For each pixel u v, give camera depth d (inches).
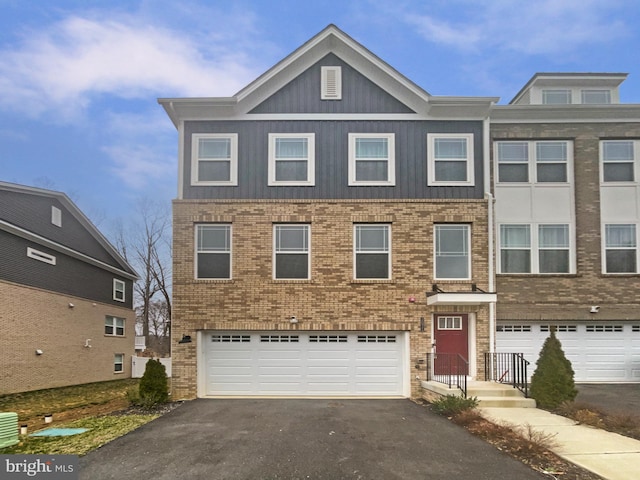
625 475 244.2
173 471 262.4
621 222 593.9
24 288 658.2
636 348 586.9
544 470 256.1
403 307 529.3
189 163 548.1
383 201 540.4
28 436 344.2
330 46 560.4
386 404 470.0
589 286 585.9
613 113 599.8
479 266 535.5
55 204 748.0
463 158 552.1
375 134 552.7
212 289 529.7
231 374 530.0
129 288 1033.5
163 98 537.6
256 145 551.5
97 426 375.2
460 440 320.5
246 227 538.0
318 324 526.3
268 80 549.6
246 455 289.0
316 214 539.2
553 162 603.2
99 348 882.1
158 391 470.0
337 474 255.9
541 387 423.2
